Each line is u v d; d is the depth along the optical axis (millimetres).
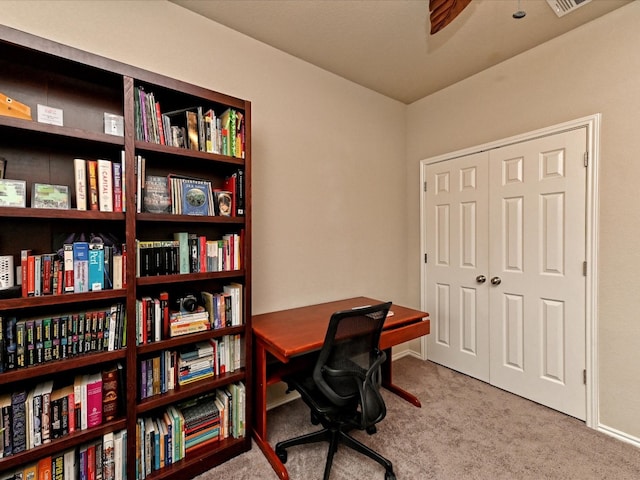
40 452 1133
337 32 1957
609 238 1793
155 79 1367
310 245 2354
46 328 1165
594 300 1849
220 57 1882
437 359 2807
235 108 1641
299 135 2266
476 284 2482
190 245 1516
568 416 1955
